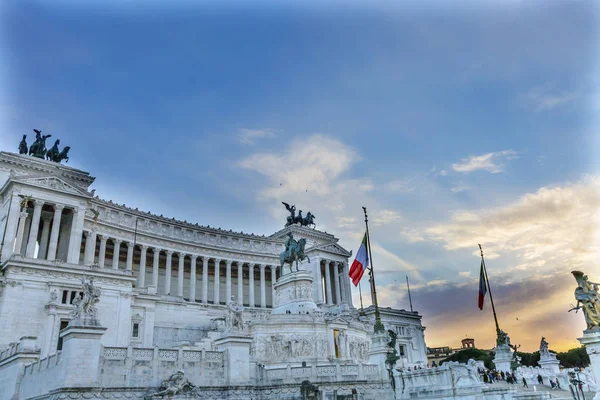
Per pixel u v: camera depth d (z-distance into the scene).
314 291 133.62
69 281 70.56
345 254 144.00
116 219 109.31
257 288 137.88
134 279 76.31
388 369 49.66
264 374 48.59
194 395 42.94
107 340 71.12
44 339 65.44
